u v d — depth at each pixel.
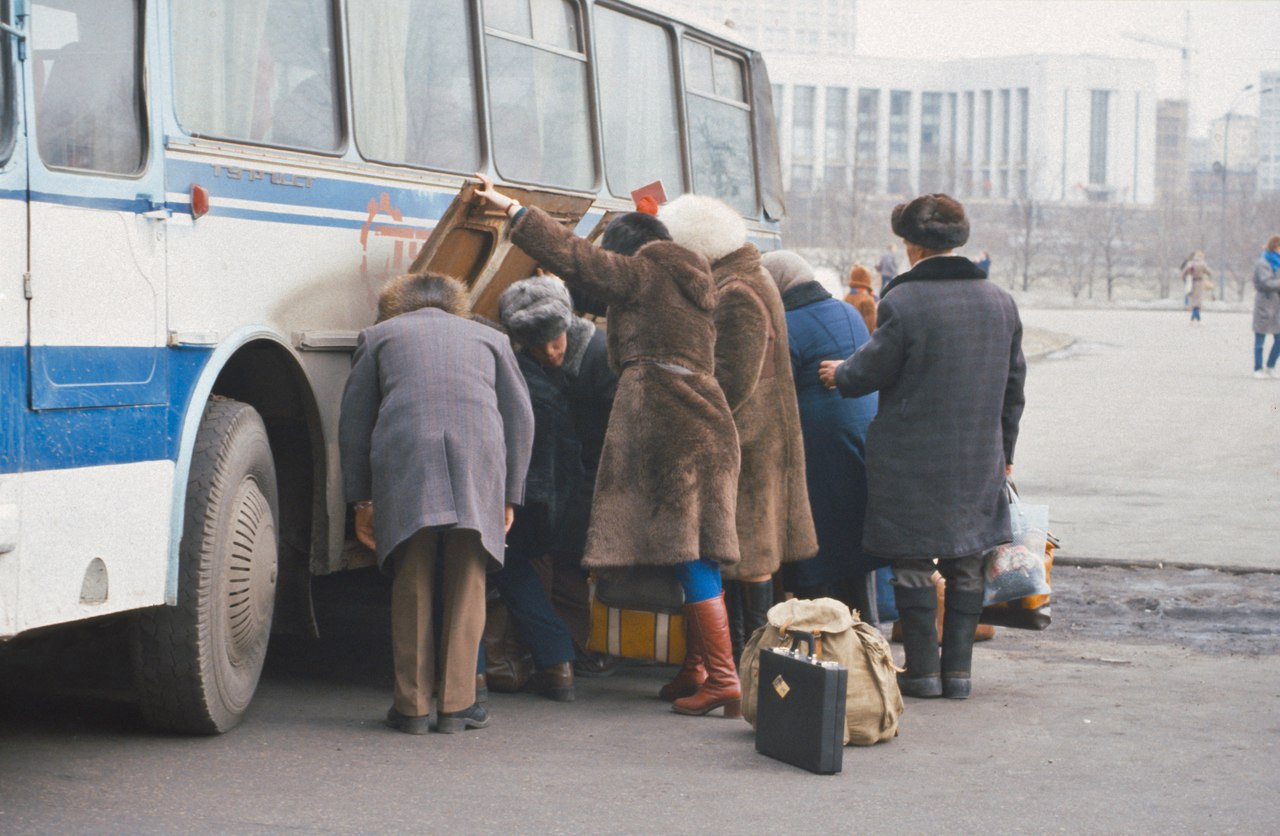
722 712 6.92
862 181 102.31
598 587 6.90
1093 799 5.52
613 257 6.65
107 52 5.57
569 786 5.59
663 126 10.65
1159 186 198.50
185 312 5.88
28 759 5.71
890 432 7.13
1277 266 28.86
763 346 7.05
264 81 6.51
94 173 5.43
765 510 7.13
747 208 12.19
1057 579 10.40
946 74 179.88
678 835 5.05
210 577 5.88
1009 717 6.80
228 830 4.98
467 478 6.05
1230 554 11.16
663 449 6.55
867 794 5.56
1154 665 8.00
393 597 6.29
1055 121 177.75
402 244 7.45
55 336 5.18
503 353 6.34
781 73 170.50
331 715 6.61
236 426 6.07
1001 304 7.18
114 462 5.44
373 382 6.21
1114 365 32.03
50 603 5.14
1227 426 20.36
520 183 8.56
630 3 10.09
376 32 7.34
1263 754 6.16
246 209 6.30
